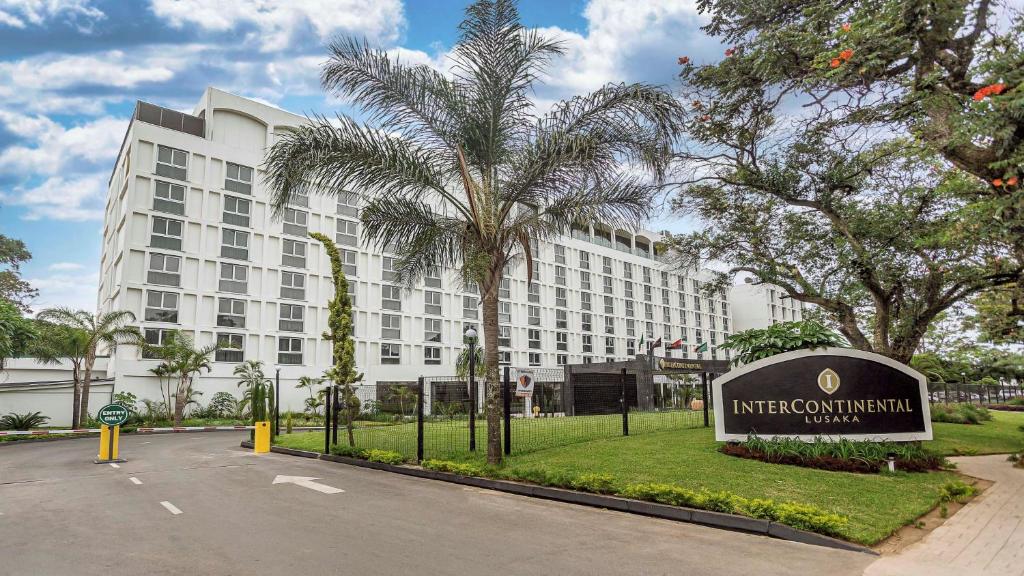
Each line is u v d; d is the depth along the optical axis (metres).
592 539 6.86
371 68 11.95
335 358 16.11
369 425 22.88
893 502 8.09
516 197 11.98
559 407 28.86
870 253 14.92
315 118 12.05
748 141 14.46
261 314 36.22
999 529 7.23
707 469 9.87
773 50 10.57
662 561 5.98
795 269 17.84
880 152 12.56
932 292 15.53
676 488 8.34
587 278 57.88
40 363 33.81
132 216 32.16
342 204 40.72
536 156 11.50
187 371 30.92
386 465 13.09
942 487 8.63
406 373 41.81
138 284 31.92
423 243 11.98
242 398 34.44
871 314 24.28
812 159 14.78
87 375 28.39
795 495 8.34
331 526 7.45
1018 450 14.43
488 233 11.91
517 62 11.73
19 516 8.23
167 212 33.41
